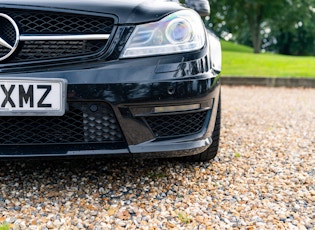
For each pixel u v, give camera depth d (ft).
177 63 6.08
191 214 5.83
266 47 146.41
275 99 20.40
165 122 6.23
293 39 138.21
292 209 6.10
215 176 7.41
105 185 6.79
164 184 6.91
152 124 6.19
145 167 7.70
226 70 37.40
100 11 6.03
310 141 10.37
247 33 140.36
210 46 6.91
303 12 104.68
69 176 7.14
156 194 6.50
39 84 5.83
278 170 7.89
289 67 39.83
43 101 5.85
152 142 6.18
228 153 8.93
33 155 5.92
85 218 5.62
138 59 5.98
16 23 5.94
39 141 6.09
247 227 5.44
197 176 7.36
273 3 100.07
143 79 5.92
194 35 6.35
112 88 5.86
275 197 6.54
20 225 5.33
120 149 6.06
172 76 6.02
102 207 5.98
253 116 14.43
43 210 5.83
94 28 6.05
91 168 7.55
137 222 5.53
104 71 5.88
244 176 7.49
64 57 5.98
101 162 7.87
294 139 10.56
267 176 7.54
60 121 6.08
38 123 6.07
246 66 41.32
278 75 32.68
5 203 6.02
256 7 97.55
